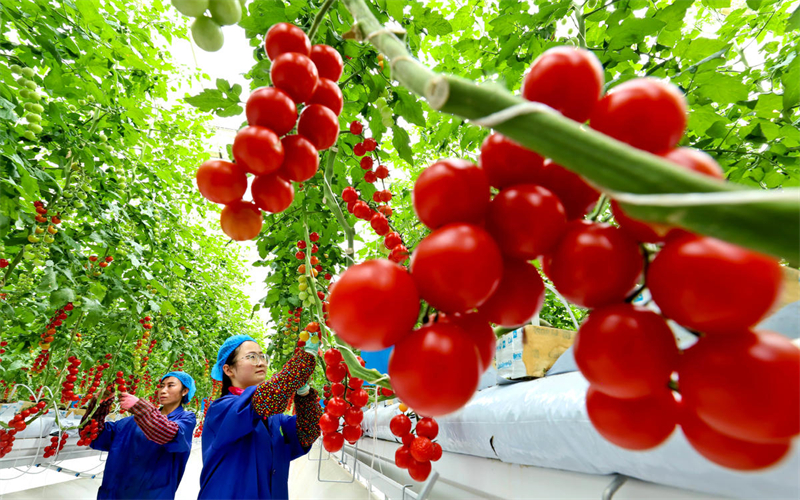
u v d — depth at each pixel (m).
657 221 0.21
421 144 2.53
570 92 0.33
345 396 1.37
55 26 1.97
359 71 1.59
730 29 2.13
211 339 7.51
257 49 1.50
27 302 3.02
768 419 0.24
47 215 2.35
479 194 0.34
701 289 0.25
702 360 0.26
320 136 0.64
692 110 1.80
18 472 4.48
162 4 3.10
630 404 0.33
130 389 4.75
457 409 0.31
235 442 1.97
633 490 0.89
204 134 4.61
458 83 0.26
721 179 0.29
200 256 6.20
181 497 5.15
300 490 4.12
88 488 5.18
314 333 1.73
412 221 2.24
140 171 3.46
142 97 3.04
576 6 1.43
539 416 1.03
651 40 2.15
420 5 1.54
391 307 0.30
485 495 1.47
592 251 0.29
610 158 0.22
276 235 2.43
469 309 0.32
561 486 1.09
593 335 0.29
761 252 0.19
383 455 2.81
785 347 0.25
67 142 2.42
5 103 1.76
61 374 3.49
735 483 0.63
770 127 1.80
